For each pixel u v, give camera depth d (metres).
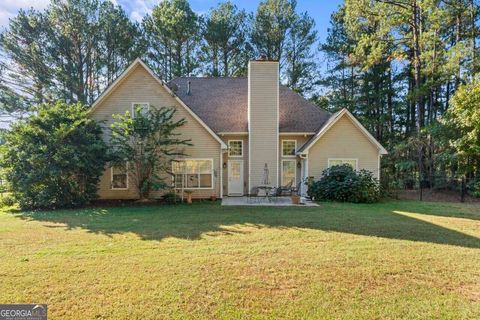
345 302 3.93
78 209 11.98
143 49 27.73
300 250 6.09
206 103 18.56
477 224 8.65
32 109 13.05
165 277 4.69
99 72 26.58
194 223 8.80
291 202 13.63
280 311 3.70
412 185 20.53
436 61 18.69
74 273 4.84
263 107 16.52
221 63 31.00
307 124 17.44
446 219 9.40
